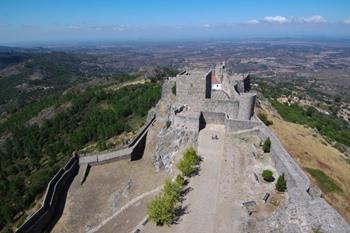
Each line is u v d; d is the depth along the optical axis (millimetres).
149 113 90500
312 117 124750
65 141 122625
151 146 68938
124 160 64812
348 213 42625
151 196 48594
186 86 62719
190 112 62688
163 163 56656
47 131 135625
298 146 59938
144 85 155750
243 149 50031
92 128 115562
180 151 55312
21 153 124375
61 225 47406
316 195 36531
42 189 75438
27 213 66000
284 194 37625
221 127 59594
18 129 149875
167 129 65812
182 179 41875
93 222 46750
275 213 33375
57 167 89062
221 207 36719
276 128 67625
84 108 151500
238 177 42438
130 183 54469
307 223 29516
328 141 75125
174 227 35188
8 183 89188
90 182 58438
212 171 44781
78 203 52312
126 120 117312
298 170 39656
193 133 57312
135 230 36469
